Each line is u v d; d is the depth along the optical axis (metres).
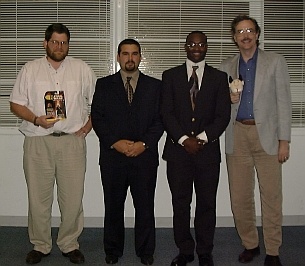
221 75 3.46
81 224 3.83
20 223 4.71
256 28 3.49
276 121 3.54
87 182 4.65
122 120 3.54
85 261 3.78
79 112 3.67
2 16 4.56
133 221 4.73
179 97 3.44
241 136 3.58
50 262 3.75
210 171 3.45
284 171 4.71
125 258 3.85
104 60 4.62
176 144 3.47
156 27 4.60
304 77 4.68
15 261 3.78
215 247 4.16
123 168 3.58
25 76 3.59
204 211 3.52
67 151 3.64
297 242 4.28
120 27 4.59
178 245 3.59
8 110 4.62
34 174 3.65
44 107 3.59
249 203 3.72
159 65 4.62
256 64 3.51
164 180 4.68
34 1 4.54
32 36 4.57
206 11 4.60
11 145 4.63
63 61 3.65
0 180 4.66
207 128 3.38
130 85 3.59
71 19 4.57
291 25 4.64
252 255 3.79
